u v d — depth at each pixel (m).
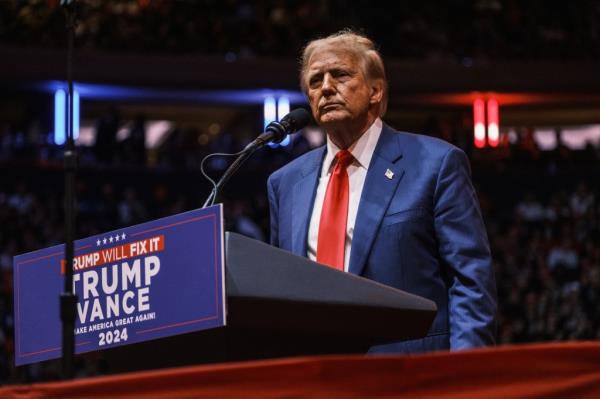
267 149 21.03
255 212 18.66
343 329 2.68
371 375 2.11
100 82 21.22
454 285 3.42
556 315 15.72
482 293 3.33
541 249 18.48
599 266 17.47
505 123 25.80
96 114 24.41
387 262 3.45
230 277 2.47
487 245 3.48
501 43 22.80
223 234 2.42
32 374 13.20
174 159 20.80
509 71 22.67
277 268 2.55
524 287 16.88
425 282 3.45
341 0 22.17
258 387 2.08
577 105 24.11
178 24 21.67
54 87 21.30
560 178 21.61
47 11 20.81
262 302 2.49
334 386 2.09
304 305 2.55
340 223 3.59
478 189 21.52
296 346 2.73
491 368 2.14
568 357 2.17
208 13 21.92
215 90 22.05
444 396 2.12
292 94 22.30
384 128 3.76
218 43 21.86
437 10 22.92
